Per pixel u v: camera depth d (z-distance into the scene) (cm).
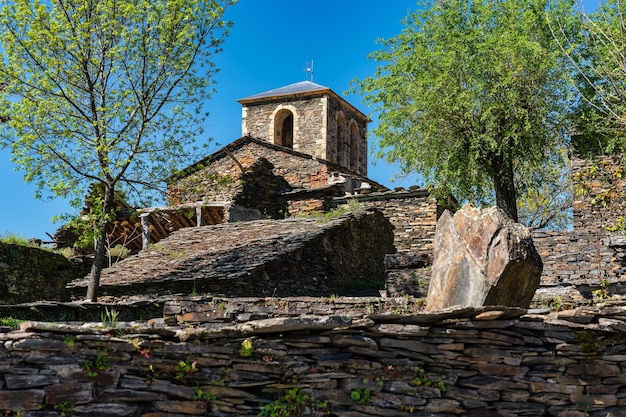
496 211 820
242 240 1883
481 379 678
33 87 1755
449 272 825
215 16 1828
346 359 664
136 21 1808
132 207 1844
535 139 1884
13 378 581
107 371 608
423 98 1888
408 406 659
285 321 646
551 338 696
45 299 2047
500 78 1848
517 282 784
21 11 1703
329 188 2691
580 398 682
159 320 985
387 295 1463
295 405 640
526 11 1859
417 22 2028
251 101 3959
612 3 1795
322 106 3822
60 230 2617
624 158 1532
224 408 631
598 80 1830
